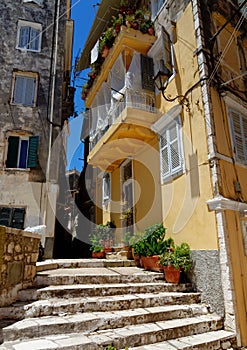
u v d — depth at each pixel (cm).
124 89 853
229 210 572
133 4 1136
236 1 897
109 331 389
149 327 413
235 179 630
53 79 1170
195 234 615
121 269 667
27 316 396
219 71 714
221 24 812
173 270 586
